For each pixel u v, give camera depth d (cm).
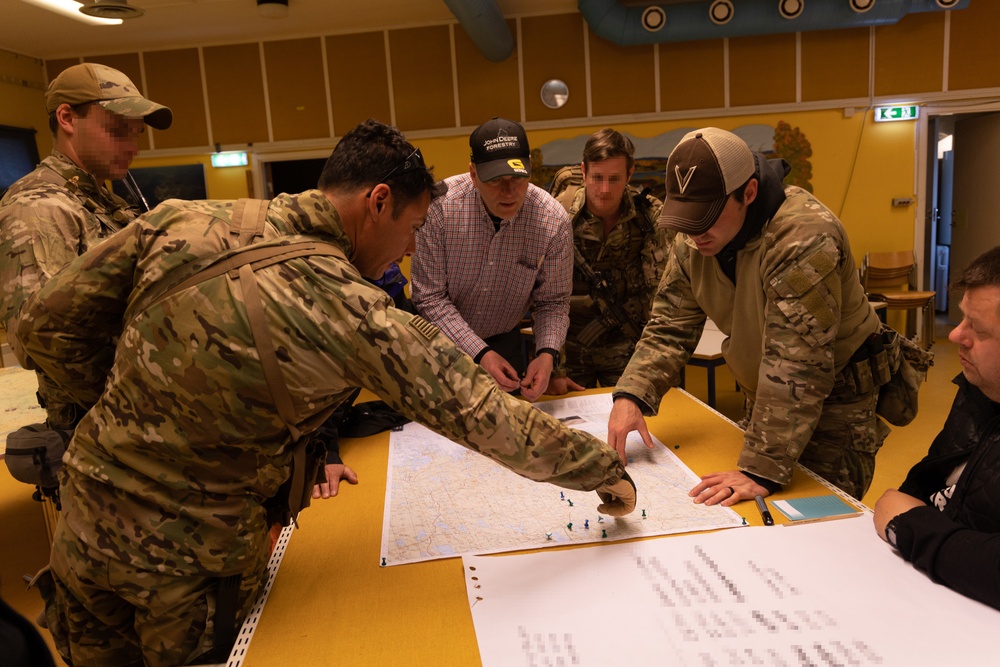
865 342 161
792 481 140
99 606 103
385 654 92
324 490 144
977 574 93
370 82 599
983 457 107
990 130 622
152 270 91
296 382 90
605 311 261
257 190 620
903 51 565
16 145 573
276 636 97
